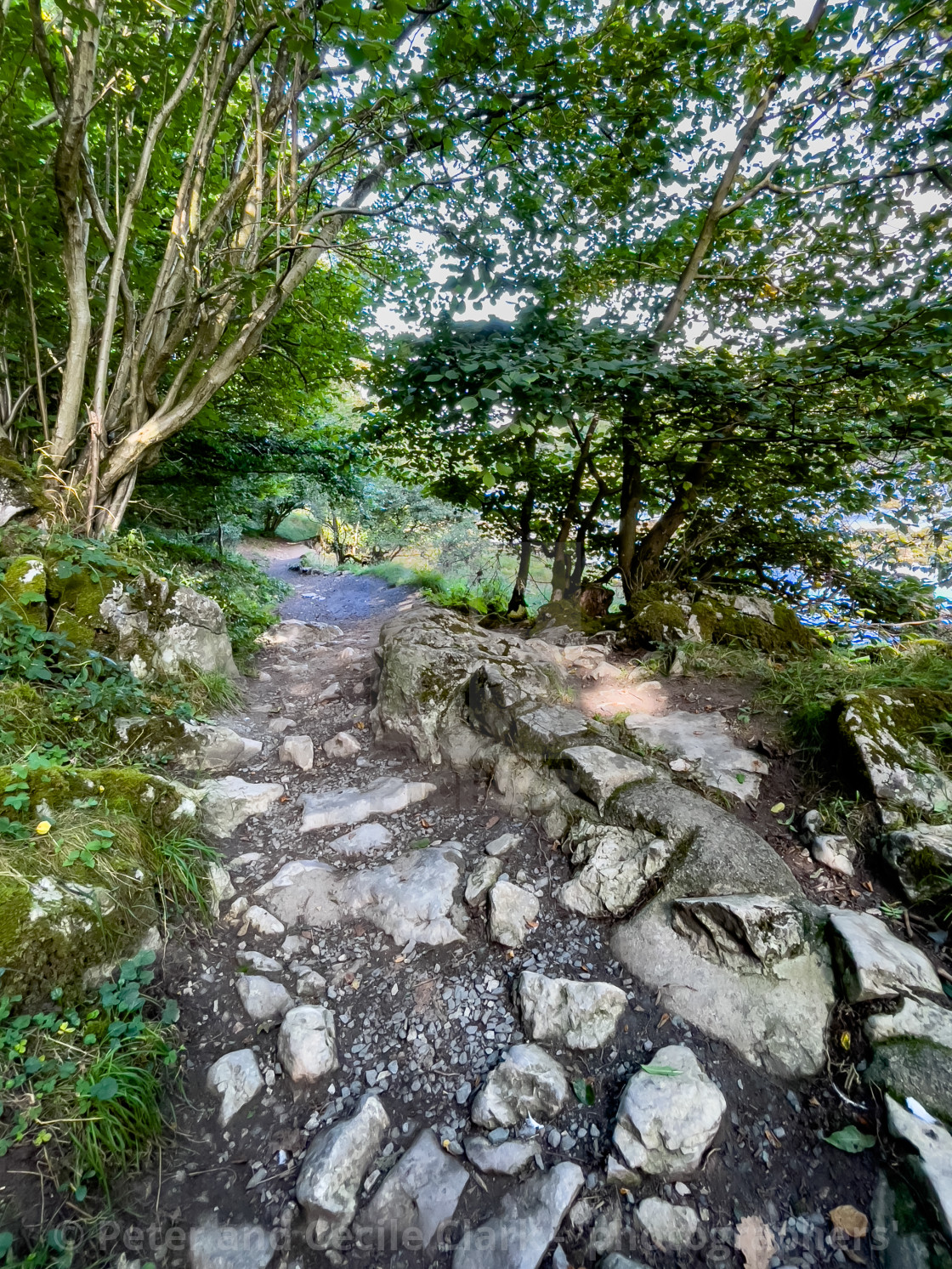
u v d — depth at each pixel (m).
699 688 3.74
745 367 4.40
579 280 5.62
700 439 4.92
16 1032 1.46
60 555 3.21
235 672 4.21
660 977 1.94
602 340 4.17
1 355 3.92
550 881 2.40
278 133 3.94
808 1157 1.50
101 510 3.79
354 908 2.30
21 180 3.73
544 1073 1.67
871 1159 1.46
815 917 2.01
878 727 2.57
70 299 3.51
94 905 1.77
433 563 14.15
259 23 3.16
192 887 2.16
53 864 1.80
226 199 3.85
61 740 2.49
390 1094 1.69
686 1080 1.61
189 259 3.68
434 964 2.09
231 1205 1.41
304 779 3.17
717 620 4.42
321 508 15.91
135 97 3.74
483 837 2.69
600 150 4.81
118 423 4.09
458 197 4.25
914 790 2.35
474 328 4.36
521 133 4.27
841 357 3.74
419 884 2.33
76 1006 1.64
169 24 3.45
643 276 5.86
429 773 3.17
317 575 14.17
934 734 2.56
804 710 3.02
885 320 3.54
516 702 3.11
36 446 3.72
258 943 2.16
